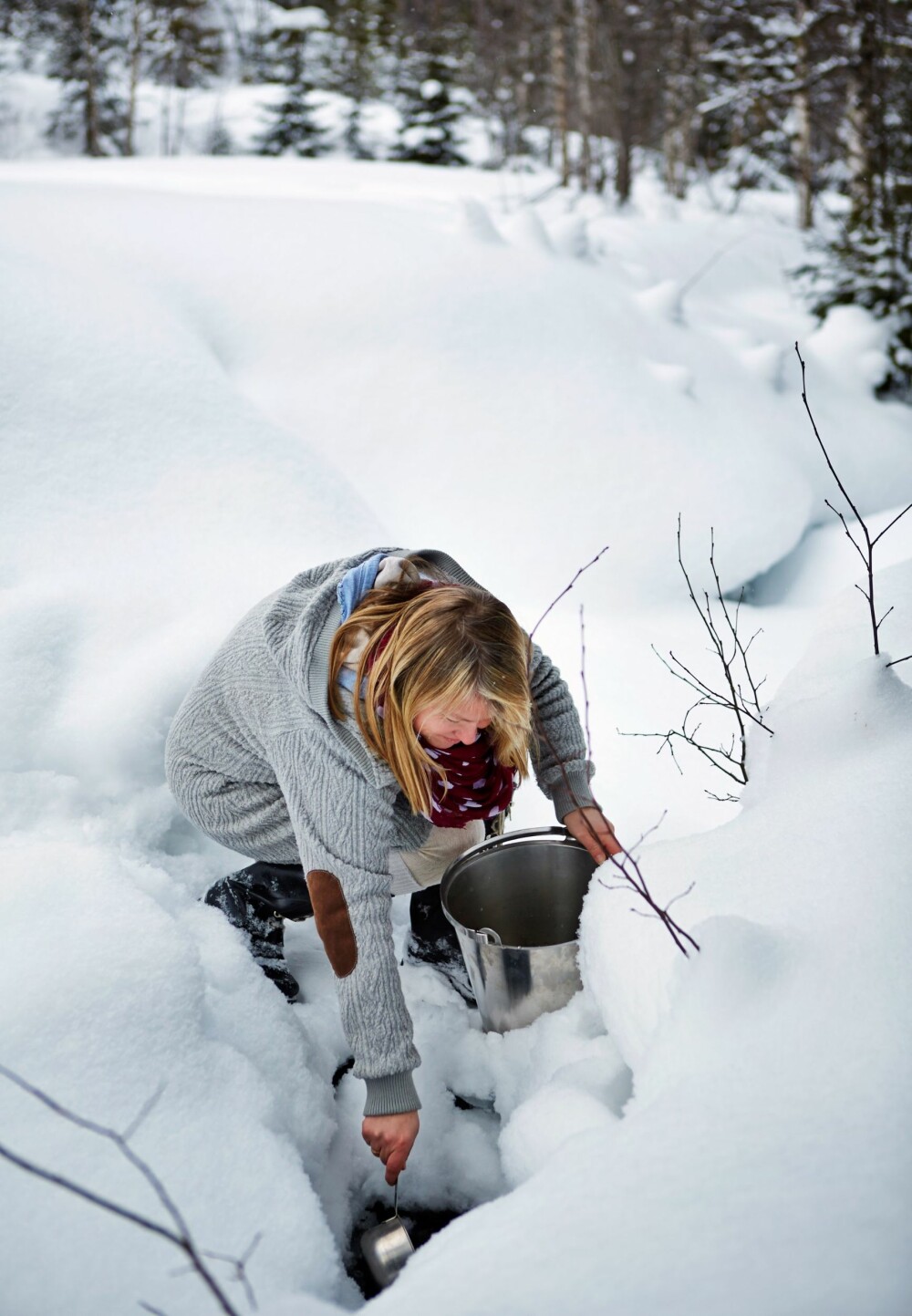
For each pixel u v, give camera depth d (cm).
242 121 2300
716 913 115
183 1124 121
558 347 367
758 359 431
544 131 1623
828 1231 77
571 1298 76
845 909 108
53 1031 126
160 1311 100
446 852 159
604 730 238
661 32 1059
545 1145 114
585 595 305
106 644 223
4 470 254
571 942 140
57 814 195
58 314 296
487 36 1523
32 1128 115
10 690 205
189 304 353
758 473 346
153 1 2000
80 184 434
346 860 125
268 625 140
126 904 153
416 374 345
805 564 348
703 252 667
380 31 2177
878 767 134
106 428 275
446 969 175
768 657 277
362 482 325
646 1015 111
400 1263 123
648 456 337
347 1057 162
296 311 359
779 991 101
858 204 643
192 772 163
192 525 263
